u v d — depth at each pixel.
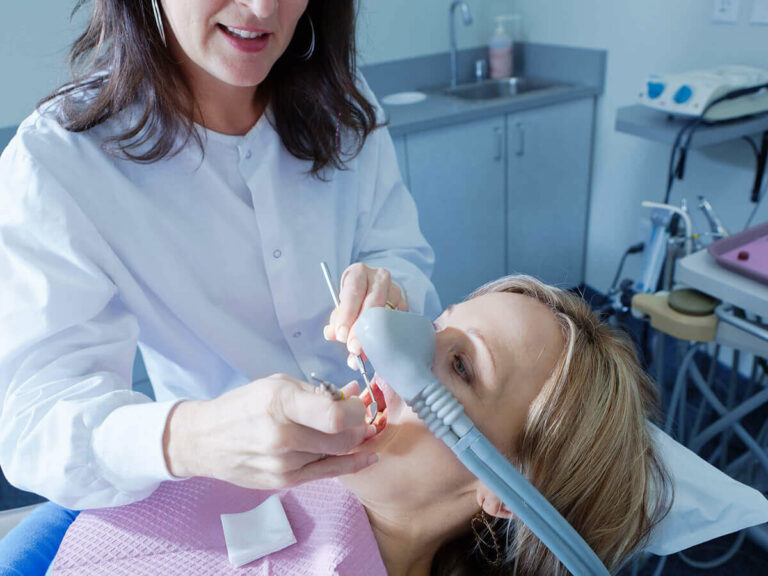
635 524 0.88
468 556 0.95
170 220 0.94
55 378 0.79
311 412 0.54
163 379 1.09
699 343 1.54
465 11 2.52
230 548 0.84
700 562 1.59
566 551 0.65
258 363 1.07
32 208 0.81
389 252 1.19
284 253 1.00
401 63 2.69
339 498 0.88
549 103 2.46
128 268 0.93
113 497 0.76
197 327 0.99
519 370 0.80
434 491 0.80
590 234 2.86
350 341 0.74
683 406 1.70
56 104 0.88
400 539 0.86
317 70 0.98
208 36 0.76
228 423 0.60
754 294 1.28
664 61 2.26
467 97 2.77
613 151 2.58
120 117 0.89
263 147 0.98
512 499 0.62
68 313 0.81
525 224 2.67
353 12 0.97
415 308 1.11
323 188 1.07
